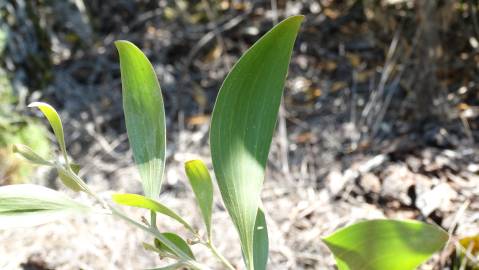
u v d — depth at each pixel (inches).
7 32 34.4
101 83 35.9
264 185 27.6
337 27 36.8
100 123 33.1
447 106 28.9
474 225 22.7
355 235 10.9
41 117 32.9
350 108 31.5
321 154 28.9
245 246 12.0
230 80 11.9
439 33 30.7
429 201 24.4
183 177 28.5
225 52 36.7
